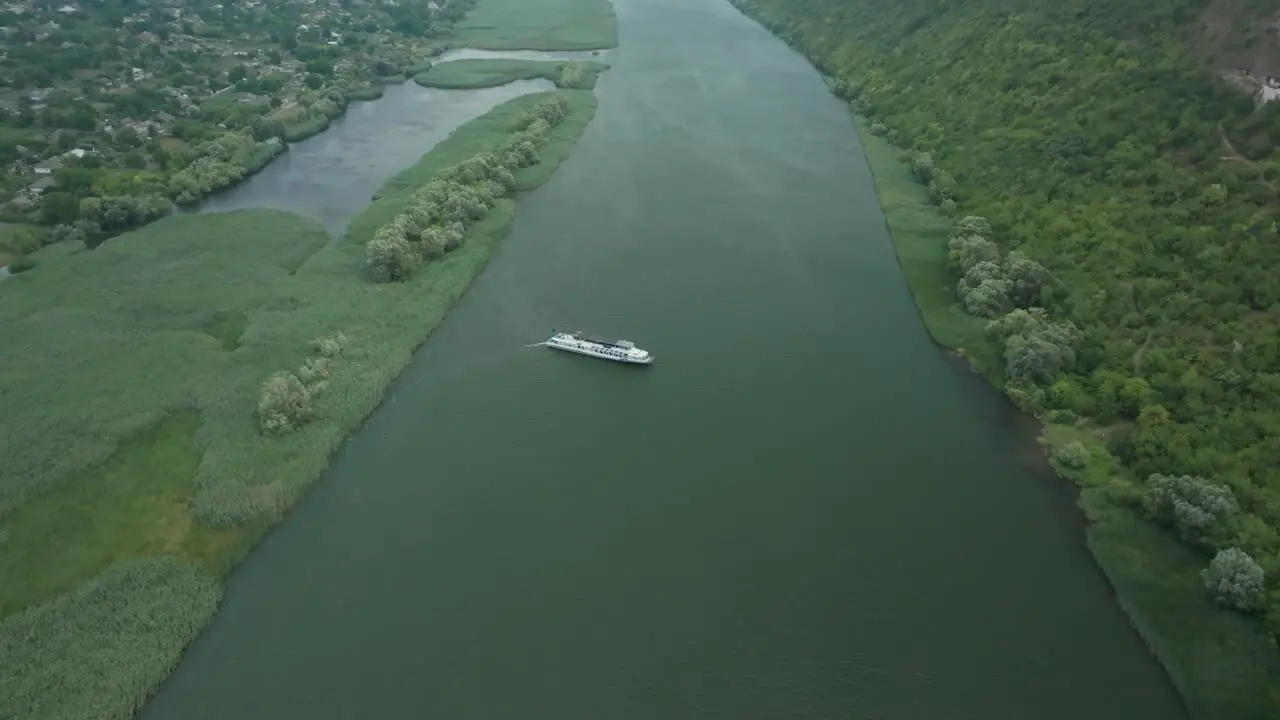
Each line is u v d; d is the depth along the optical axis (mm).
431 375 134750
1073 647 94250
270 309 149625
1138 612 97312
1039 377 129000
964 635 95500
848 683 90625
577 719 87312
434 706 88438
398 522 109438
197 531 107062
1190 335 126500
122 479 114062
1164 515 104875
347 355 137250
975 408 127875
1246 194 140000
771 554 104750
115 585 99250
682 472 116312
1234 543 99312
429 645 94438
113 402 127250
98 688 88562
